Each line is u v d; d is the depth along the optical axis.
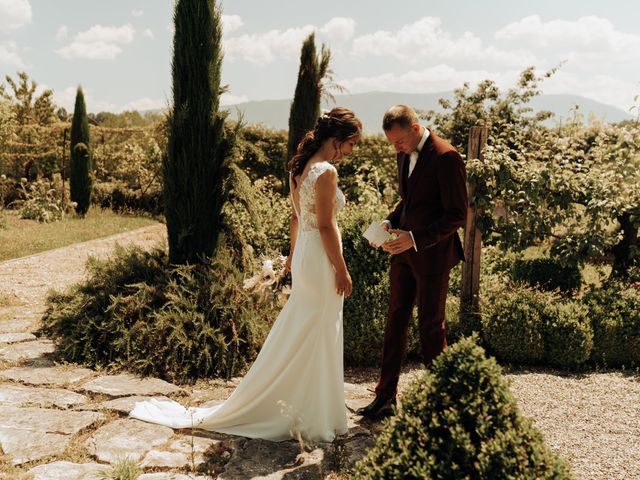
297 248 3.23
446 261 3.45
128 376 4.25
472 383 1.94
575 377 4.71
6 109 20.52
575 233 6.05
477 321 5.27
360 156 17.00
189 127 5.19
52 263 9.55
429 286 3.45
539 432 1.94
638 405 4.03
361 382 4.52
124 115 34.12
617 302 5.18
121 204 20.75
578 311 4.99
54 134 22.64
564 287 7.30
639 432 3.54
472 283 5.41
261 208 6.95
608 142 6.94
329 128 3.17
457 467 1.81
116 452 2.97
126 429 3.27
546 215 5.92
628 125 6.75
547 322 4.93
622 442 3.39
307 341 3.17
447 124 18.06
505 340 5.00
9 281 7.91
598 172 6.32
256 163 18.00
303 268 3.12
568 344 4.85
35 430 3.18
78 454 2.93
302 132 10.36
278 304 3.81
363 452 3.07
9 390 3.84
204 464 2.85
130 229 15.43
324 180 3.05
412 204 3.49
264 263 3.89
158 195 20.50
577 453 3.23
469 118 17.45
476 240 5.40
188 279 4.95
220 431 3.30
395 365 3.65
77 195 18.27
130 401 3.71
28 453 2.90
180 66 5.16
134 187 21.30
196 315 4.57
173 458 2.92
